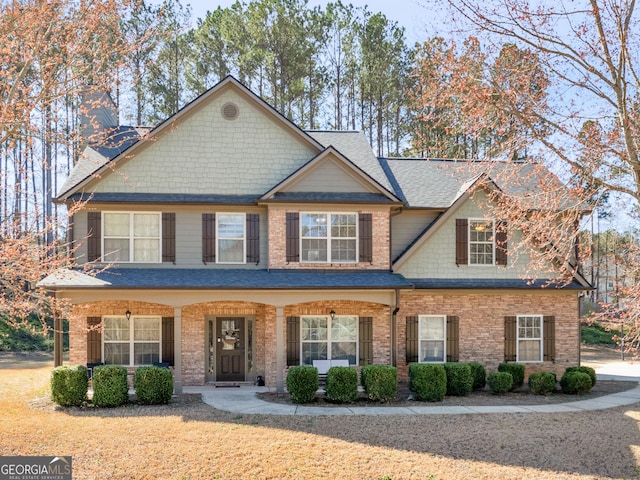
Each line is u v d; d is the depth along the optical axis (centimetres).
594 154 1171
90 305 1878
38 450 1129
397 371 1834
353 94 4234
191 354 1909
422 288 1964
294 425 1329
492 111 1233
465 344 2027
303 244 1970
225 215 1980
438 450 1167
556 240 1277
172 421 1359
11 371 2281
